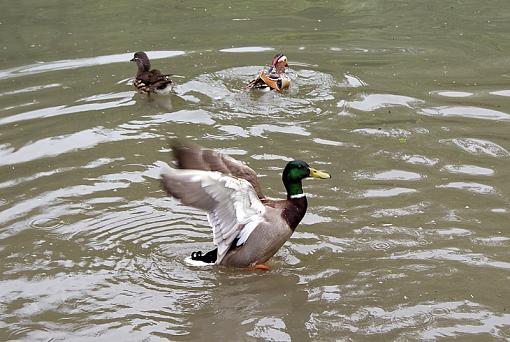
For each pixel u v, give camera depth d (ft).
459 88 44.42
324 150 37.42
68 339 25.02
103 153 37.63
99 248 30.22
